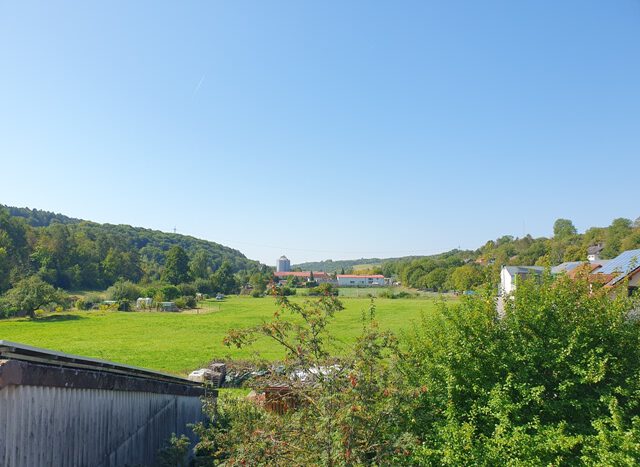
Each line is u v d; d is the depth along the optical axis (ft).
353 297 351.67
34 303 228.84
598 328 30.71
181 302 300.20
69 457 23.24
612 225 294.05
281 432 22.49
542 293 33.09
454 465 25.98
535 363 30.14
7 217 367.66
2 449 18.24
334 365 24.41
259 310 287.28
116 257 440.04
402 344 40.98
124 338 164.96
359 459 20.80
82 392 24.68
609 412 28.19
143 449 32.89
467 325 32.53
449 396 30.07
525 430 27.40
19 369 18.72
